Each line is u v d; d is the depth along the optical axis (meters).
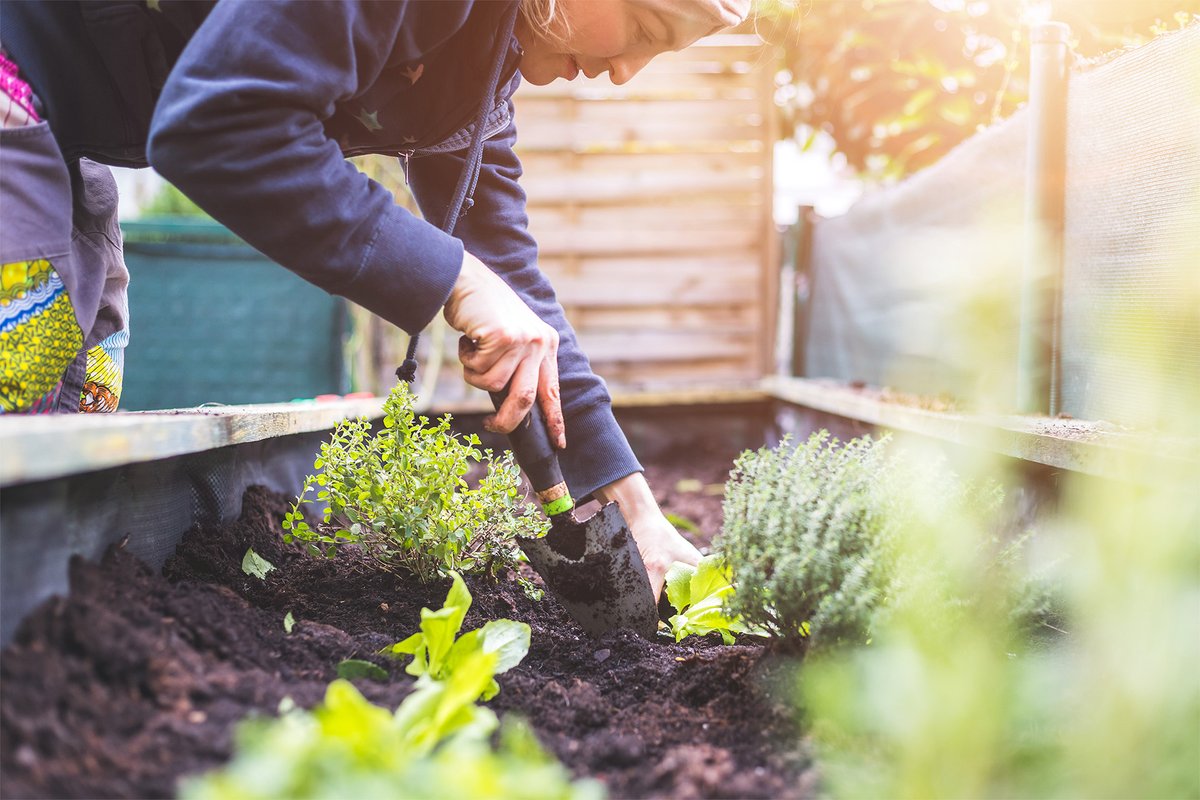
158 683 1.10
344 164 1.32
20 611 1.07
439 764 0.93
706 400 5.16
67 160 1.51
